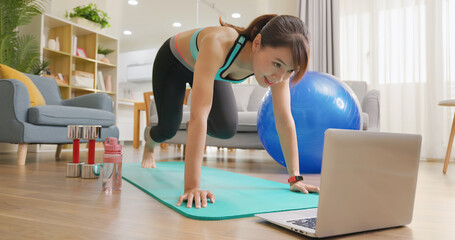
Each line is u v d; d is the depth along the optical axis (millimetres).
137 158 2957
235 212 925
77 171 1695
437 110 3553
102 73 5000
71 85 4246
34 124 2283
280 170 2230
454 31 3555
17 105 2232
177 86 1584
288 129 1281
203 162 2799
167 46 1527
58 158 2795
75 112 2506
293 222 811
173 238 712
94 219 865
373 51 3889
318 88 1835
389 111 3803
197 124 1032
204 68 1033
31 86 2635
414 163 871
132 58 7766
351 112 1846
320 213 704
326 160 699
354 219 767
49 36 4305
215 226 817
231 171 2148
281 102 1273
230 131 1768
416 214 1021
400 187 847
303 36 913
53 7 4328
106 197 1179
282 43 898
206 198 1019
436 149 3533
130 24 5953
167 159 2994
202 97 1030
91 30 4523
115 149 1332
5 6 3195
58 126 2445
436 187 1607
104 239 696
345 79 4117
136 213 940
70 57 4219
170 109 1620
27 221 833
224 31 1098
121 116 5641
